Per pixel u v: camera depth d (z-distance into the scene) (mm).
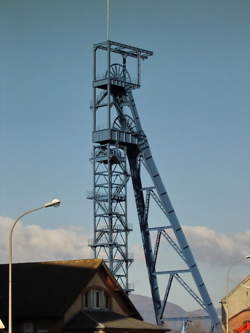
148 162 154000
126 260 147000
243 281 161375
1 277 94375
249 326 143000
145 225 155125
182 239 152375
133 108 153750
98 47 153625
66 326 88688
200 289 150250
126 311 96688
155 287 153625
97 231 147750
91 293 92188
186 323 150625
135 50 155375
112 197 148125
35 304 89438
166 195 153625
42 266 94688
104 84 151875
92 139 150625
